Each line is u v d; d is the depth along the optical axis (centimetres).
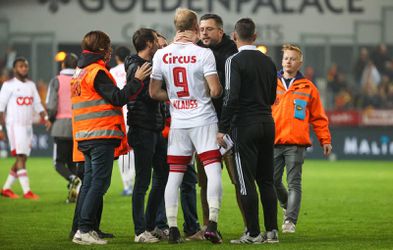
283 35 8894
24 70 4109
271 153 2445
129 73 2494
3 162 6888
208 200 2388
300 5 8875
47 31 8869
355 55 8531
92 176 2456
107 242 2494
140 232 2509
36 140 7719
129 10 8938
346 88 8294
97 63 2458
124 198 4069
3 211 3484
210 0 8906
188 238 2555
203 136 2386
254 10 8888
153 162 2570
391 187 4766
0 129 4062
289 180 2827
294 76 2859
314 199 4059
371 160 7725
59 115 3831
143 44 2500
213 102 2502
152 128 2483
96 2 8919
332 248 2384
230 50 2539
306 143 2814
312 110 2877
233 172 2555
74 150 2614
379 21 8681
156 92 2414
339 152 7738
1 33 8612
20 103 4088
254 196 2414
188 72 2372
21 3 8812
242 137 2394
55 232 2811
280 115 2816
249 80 2384
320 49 8481
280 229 2898
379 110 7812
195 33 2417
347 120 7838
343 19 8856
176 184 2425
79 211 2567
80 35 8919
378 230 2866
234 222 3100
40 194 4297
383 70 8488
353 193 4388
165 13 8944
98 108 2431
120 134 2450
